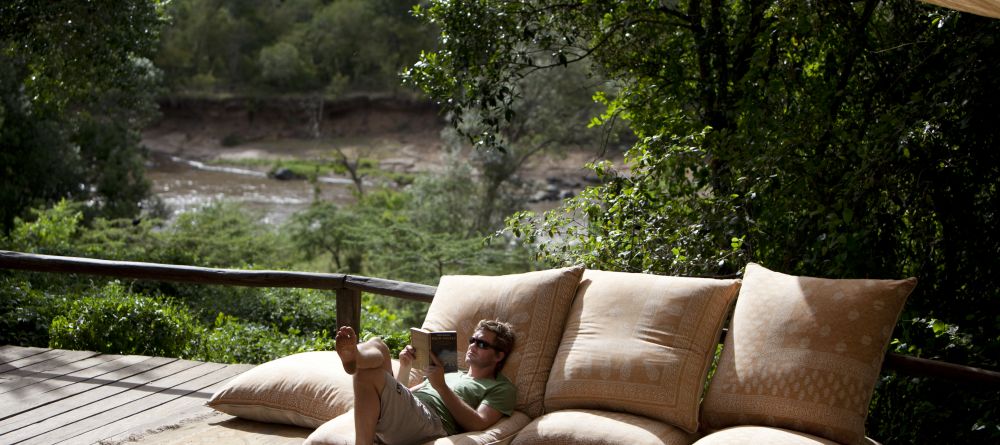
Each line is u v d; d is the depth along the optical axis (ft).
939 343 14.24
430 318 13.37
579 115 82.23
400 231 64.49
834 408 10.27
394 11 192.44
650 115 21.29
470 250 61.36
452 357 11.42
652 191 17.88
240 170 142.20
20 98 54.34
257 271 17.97
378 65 190.39
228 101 167.02
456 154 77.10
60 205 45.09
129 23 33.50
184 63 183.83
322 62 191.42
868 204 14.92
